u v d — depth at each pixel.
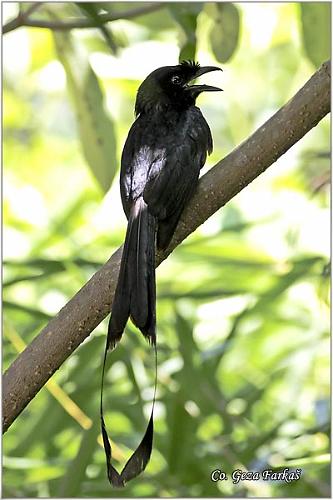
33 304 12.45
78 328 7.60
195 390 10.20
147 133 9.36
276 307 12.05
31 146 17.58
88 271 11.30
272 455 9.75
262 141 7.91
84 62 11.08
